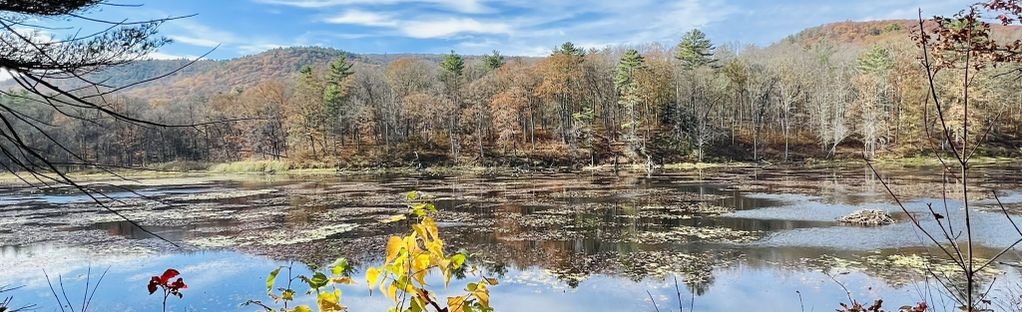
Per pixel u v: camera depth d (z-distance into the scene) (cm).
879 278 1338
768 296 1240
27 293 1366
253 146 7556
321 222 2403
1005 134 6109
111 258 1736
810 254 1611
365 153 6869
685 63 7744
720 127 6950
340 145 7219
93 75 407
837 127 6144
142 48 417
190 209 2931
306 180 5125
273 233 2144
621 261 1584
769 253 1641
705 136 6325
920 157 5681
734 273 1433
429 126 7444
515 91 6838
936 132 5806
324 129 7094
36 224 2462
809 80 7081
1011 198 2642
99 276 1519
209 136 7675
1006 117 6278
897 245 1688
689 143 6488
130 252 1822
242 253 1786
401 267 262
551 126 7588
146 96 14975
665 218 2339
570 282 1373
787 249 1686
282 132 7444
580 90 7169
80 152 5369
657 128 7056
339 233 2119
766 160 6234
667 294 1270
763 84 6888
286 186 4447
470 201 3092
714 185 3778
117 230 2269
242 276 1489
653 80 6569
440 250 265
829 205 2622
